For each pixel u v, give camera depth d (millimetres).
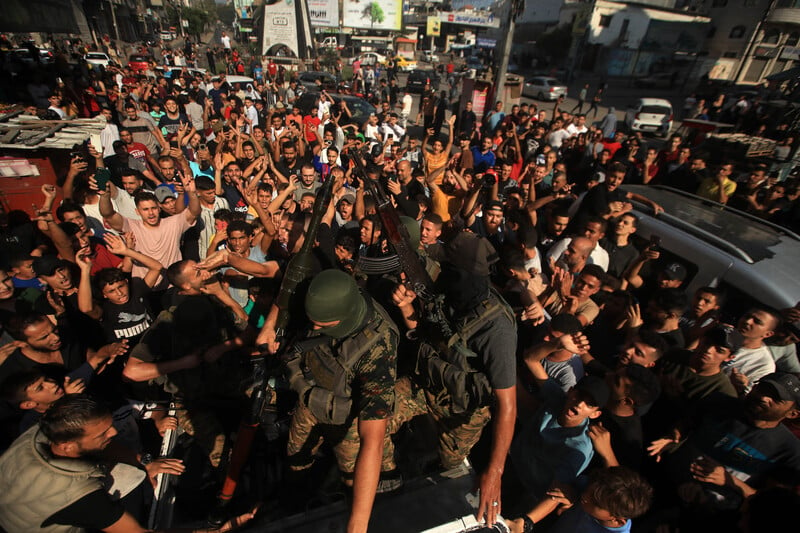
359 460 1402
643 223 4422
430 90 16984
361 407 1484
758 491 2258
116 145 5734
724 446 2504
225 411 2350
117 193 4684
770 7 24891
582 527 2139
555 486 2336
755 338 3057
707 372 2738
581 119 10953
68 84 10156
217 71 23281
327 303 1401
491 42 42562
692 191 6781
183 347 2320
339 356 1570
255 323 3031
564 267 4242
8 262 3504
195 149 7211
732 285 3516
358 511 1334
